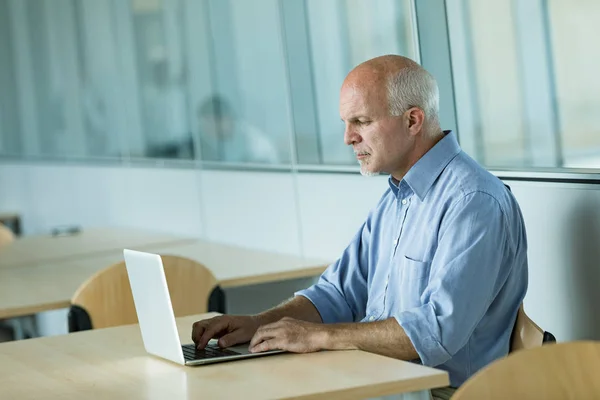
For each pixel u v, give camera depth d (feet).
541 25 11.00
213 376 7.56
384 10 12.98
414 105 9.20
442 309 8.21
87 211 24.22
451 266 8.38
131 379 7.72
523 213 10.84
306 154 14.92
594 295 10.05
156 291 8.10
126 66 21.03
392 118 9.20
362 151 9.38
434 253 8.98
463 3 11.88
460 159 9.12
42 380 7.94
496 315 8.81
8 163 29.66
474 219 8.56
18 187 29.09
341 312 10.10
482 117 11.89
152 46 19.66
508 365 5.82
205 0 17.38
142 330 8.62
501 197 8.72
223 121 17.12
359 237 10.30
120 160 21.88
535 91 11.19
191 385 7.34
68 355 8.80
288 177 15.30
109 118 22.29
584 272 10.14
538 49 11.08
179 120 18.79
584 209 10.08
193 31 17.94
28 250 18.06
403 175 9.45
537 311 10.77
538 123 11.23
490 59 11.67
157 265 7.96
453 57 12.12
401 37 12.74
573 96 10.77
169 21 18.81
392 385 6.95
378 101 9.18
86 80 23.41
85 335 9.68
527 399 5.80
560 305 10.47
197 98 17.98
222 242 17.60
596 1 10.37
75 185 24.79
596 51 10.44
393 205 9.83
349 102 9.30
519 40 11.28
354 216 13.83
